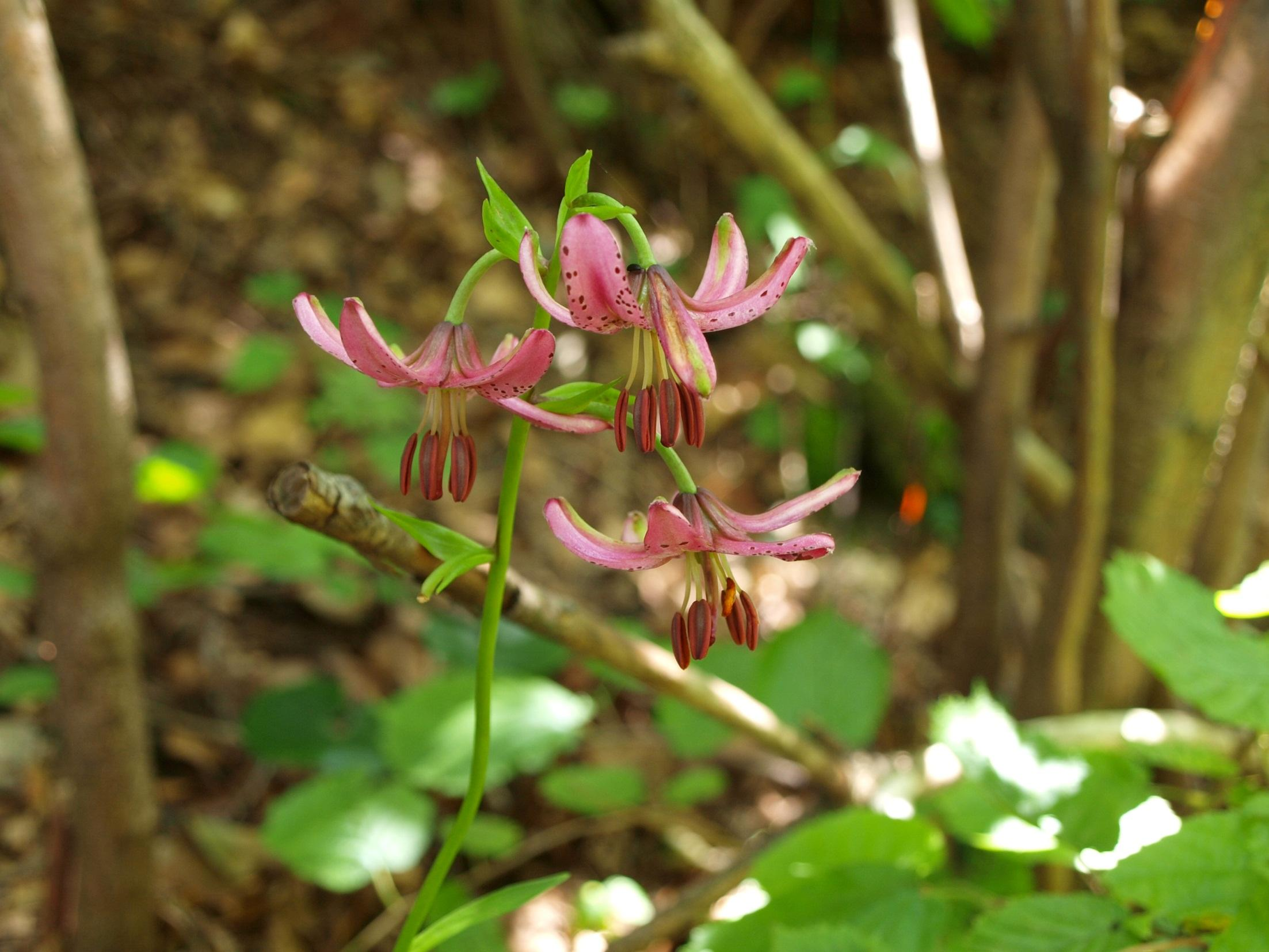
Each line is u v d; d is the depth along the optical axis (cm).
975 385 46
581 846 50
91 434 31
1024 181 43
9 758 45
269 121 83
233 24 86
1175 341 34
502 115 92
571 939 44
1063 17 32
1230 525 39
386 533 26
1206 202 33
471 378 23
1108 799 28
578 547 24
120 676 34
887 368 80
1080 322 34
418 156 86
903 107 51
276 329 71
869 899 30
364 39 91
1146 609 29
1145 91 96
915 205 85
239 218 77
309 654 55
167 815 45
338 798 40
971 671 49
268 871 45
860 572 73
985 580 47
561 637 29
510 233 23
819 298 81
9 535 54
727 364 83
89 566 33
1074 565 35
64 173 30
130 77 79
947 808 30
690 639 25
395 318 76
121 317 68
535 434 74
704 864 49
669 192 93
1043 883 36
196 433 64
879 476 81
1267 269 33
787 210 79
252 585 57
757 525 24
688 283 88
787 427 80
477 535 65
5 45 29
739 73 38
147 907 36
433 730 42
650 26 37
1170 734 34
